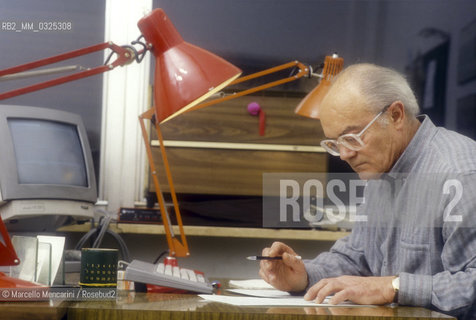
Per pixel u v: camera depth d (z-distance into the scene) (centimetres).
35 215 187
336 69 187
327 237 240
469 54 277
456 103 276
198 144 243
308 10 273
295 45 271
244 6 271
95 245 208
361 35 275
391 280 118
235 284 150
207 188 243
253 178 245
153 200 248
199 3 270
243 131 245
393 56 276
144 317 95
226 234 240
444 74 277
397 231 149
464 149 139
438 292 116
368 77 147
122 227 235
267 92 253
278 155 246
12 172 183
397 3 276
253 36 270
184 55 129
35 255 108
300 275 142
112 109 271
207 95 133
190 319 96
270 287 147
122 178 271
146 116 171
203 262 262
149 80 273
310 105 187
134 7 270
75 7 269
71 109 270
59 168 197
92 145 271
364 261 160
